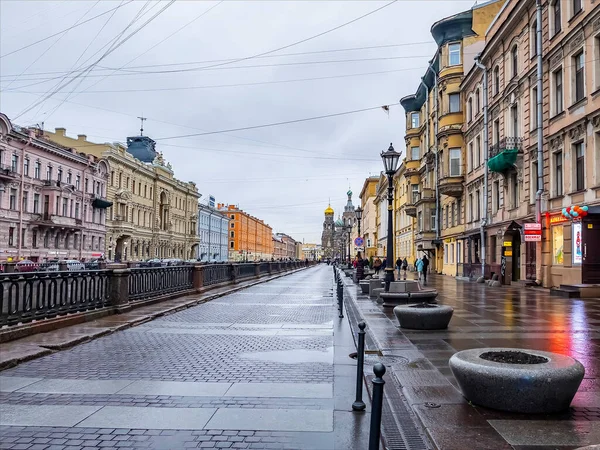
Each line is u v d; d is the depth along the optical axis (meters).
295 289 26.05
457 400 5.61
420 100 50.00
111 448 4.43
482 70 31.42
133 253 73.12
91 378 6.82
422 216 45.72
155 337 10.26
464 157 36.50
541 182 22.92
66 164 55.66
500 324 11.61
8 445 4.48
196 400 5.84
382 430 4.86
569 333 10.26
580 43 19.83
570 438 4.47
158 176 81.38
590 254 18.83
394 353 8.32
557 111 22.16
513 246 27.38
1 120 44.56
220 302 18.20
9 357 7.60
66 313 11.19
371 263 65.12
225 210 141.38
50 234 52.41
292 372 7.20
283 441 4.60
